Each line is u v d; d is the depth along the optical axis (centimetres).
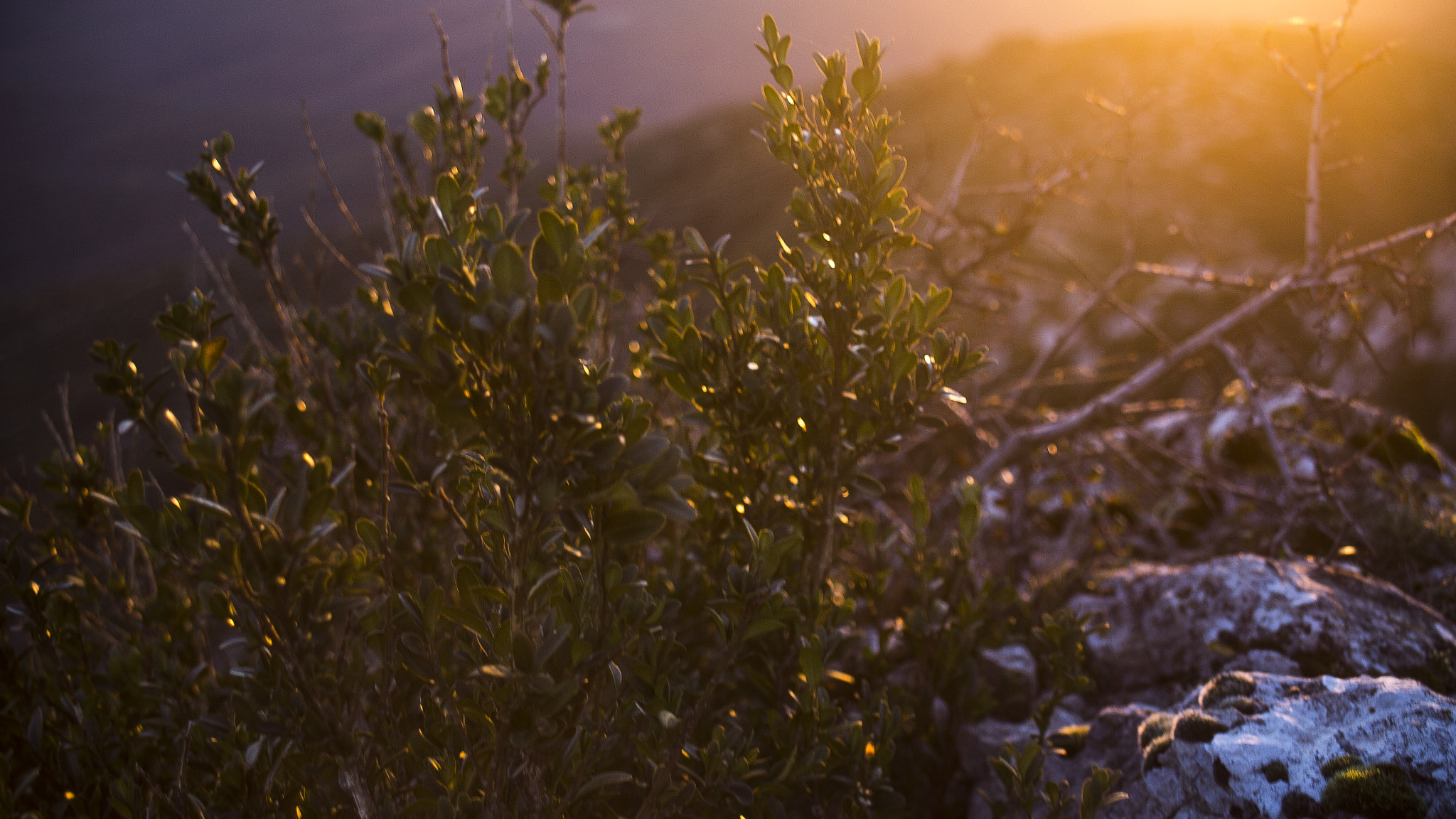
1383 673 226
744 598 150
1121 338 946
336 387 271
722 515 216
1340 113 1542
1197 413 433
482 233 138
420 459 243
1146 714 224
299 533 117
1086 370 478
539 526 129
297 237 1736
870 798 180
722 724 199
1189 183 1280
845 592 279
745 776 157
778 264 194
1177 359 394
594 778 137
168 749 200
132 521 117
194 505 116
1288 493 320
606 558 136
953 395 191
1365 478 363
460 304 112
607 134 315
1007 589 244
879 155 186
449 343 117
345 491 224
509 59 279
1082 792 165
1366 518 329
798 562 215
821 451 202
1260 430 399
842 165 189
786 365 200
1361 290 356
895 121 187
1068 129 1416
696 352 189
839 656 213
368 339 249
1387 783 143
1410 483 347
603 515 123
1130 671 267
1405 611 254
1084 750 225
